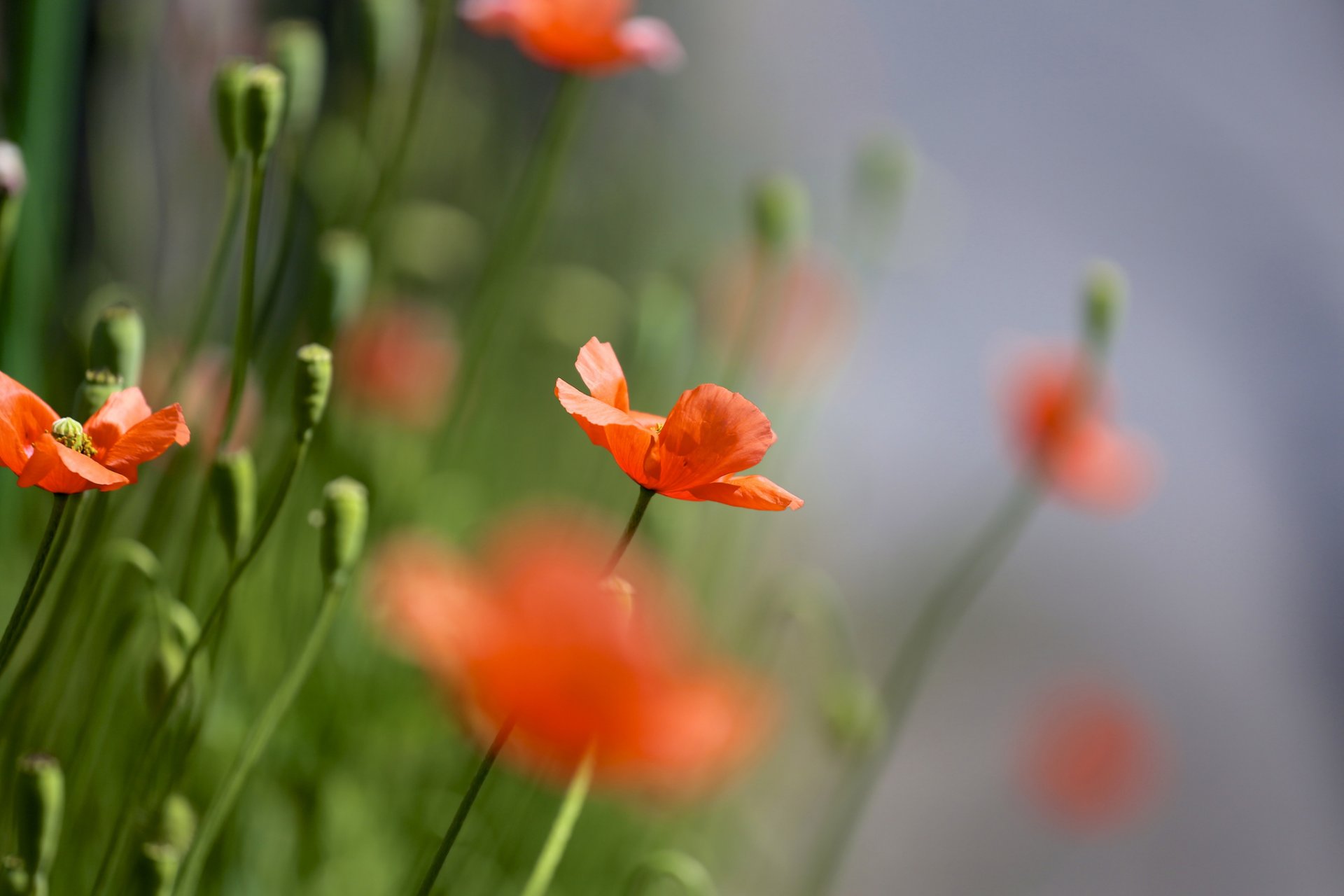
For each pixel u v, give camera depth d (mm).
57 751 785
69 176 912
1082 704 1658
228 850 808
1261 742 1757
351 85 933
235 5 1075
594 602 657
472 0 849
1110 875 1558
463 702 693
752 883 1225
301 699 864
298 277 914
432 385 1008
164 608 747
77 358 834
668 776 665
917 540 1853
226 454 730
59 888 768
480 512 1088
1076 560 1911
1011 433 1047
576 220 1729
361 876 873
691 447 700
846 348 1400
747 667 937
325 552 734
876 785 1597
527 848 911
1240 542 1982
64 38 894
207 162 1024
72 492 688
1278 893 1598
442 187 1284
